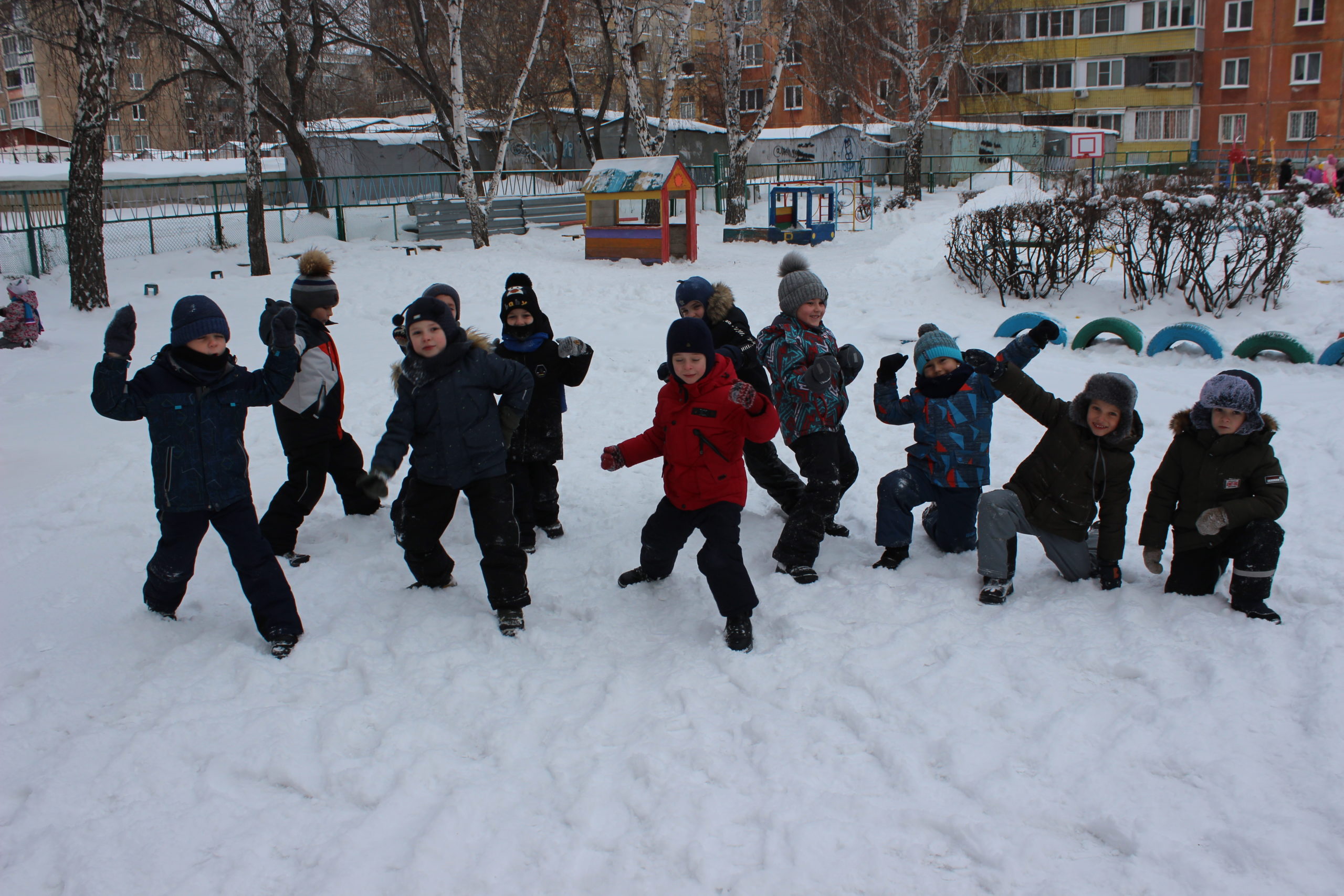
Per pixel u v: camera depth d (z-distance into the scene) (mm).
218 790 3066
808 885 2566
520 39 28109
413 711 3502
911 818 2785
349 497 5500
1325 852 2541
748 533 5191
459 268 17609
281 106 23875
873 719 3291
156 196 29797
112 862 2754
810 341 4648
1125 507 4094
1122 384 3938
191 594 4543
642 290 14547
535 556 4973
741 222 24531
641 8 23609
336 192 23188
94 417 8148
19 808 3006
